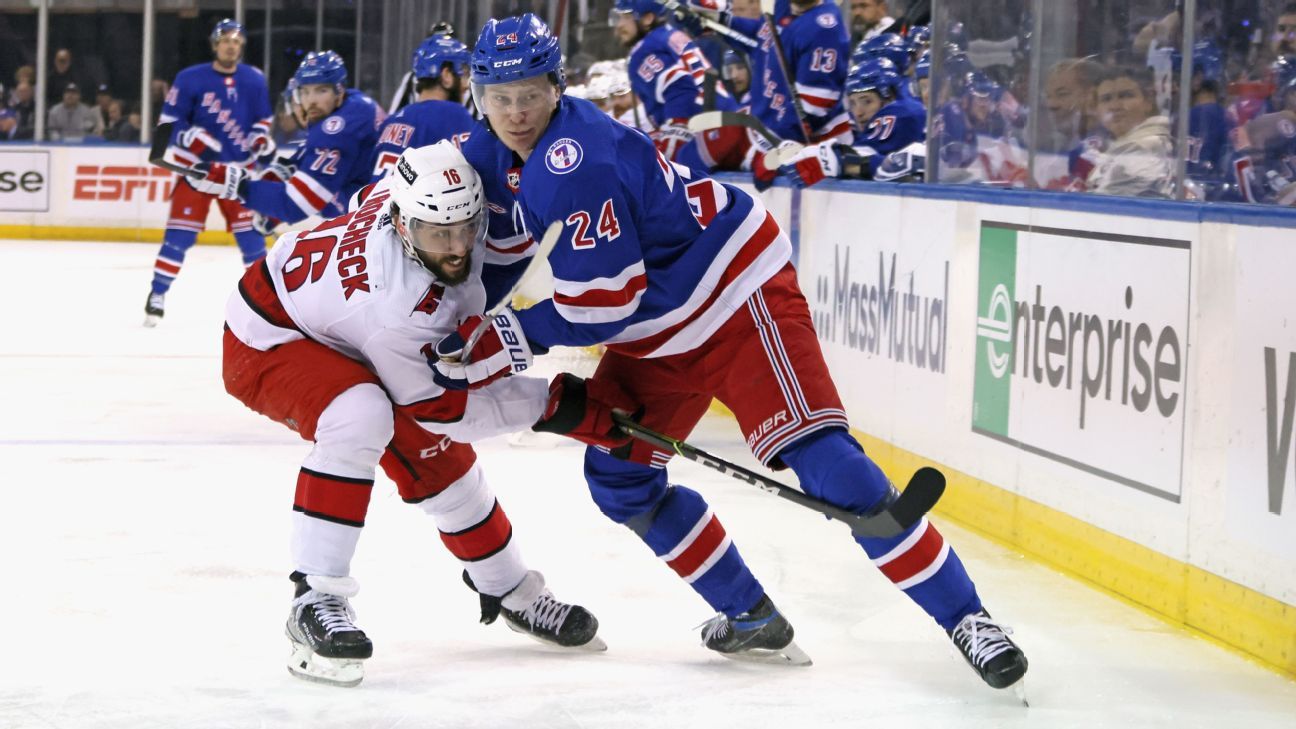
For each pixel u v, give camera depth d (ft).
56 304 118.42
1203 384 40.40
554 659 37.91
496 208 35.86
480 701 34.24
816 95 75.82
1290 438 36.99
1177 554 41.75
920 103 70.59
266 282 36.27
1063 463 47.65
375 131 72.95
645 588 44.86
